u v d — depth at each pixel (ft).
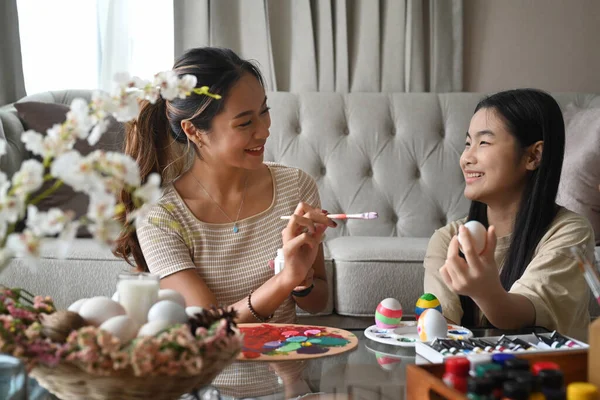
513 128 5.22
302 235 4.70
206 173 5.49
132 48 10.85
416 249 7.96
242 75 5.14
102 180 2.49
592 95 10.26
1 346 2.90
